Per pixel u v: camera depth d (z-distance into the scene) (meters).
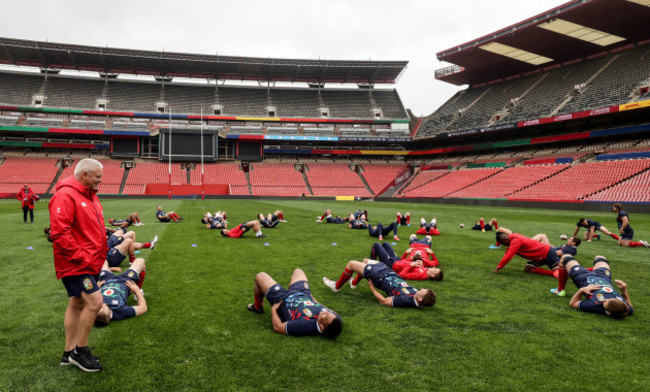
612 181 36.12
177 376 3.49
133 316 4.98
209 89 66.19
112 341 4.21
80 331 3.56
